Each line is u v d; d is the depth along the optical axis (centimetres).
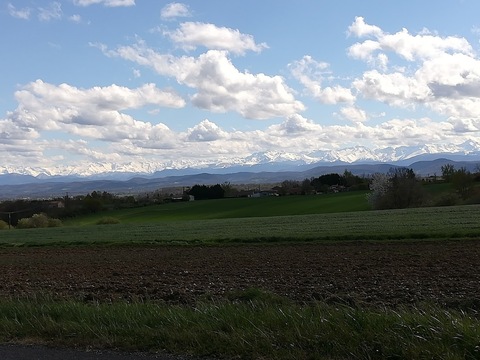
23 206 9281
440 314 742
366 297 1172
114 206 10394
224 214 8625
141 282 1686
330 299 1098
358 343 657
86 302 1192
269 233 3616
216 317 807
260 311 828
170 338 731
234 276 1778
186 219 8275
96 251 3125
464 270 1723
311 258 2292
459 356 595
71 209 9556
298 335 693
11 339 792
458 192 7638
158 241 3503
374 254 2347
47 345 752
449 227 3325
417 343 635
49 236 4509
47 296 1171
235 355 666
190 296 1237
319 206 8631
